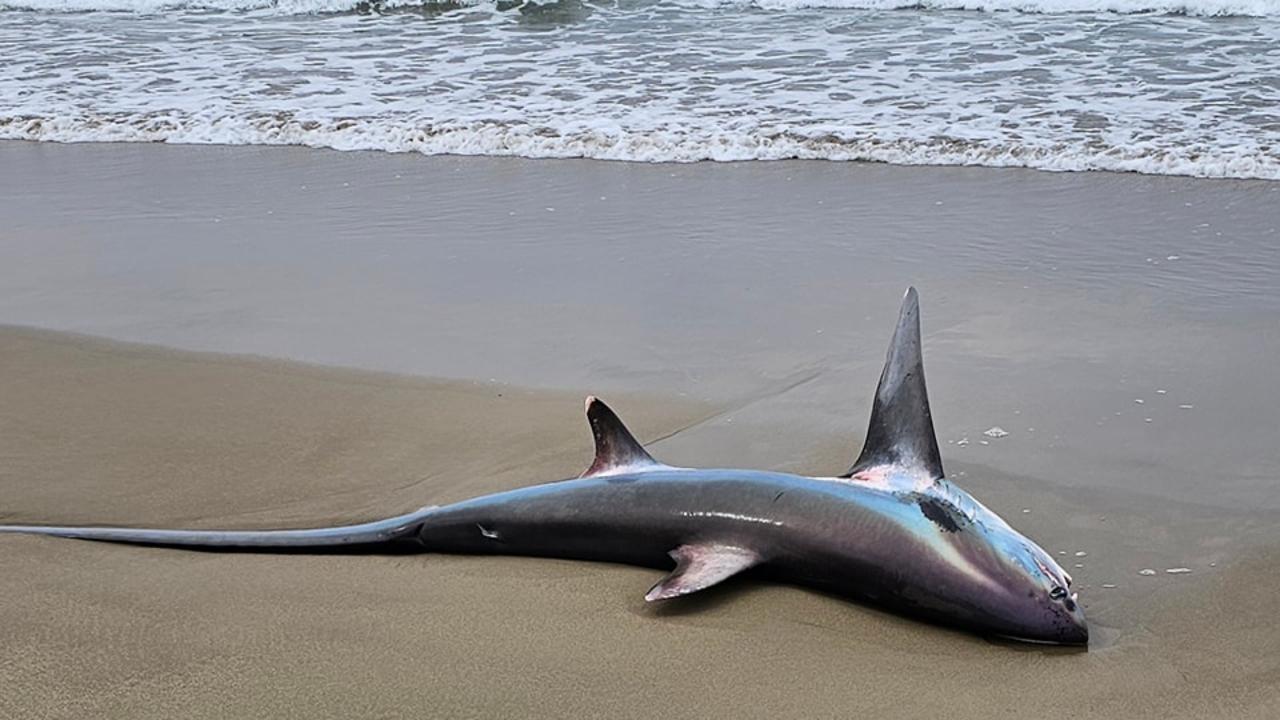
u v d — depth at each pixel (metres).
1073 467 4.96
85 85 13.73
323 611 3.92
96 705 3.38
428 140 11.28
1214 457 5.00
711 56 14.16
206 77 14.00
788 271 7.78
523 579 4.13
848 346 6.50
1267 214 8.56
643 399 5.92
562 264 8.05
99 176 10.60
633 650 3.67
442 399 5.99
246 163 10.90
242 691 3.45
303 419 5.78
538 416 5.74
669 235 8.59
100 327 7.08
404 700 3.41
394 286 7.72
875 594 3.81
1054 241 8.17
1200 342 6.31
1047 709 3.35
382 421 5.73
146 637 3.74
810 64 13.62
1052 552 4.29
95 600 3.99
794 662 3.60
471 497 4.88
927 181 9.72
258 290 7.70
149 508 4.85
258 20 17.50
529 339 6.78
